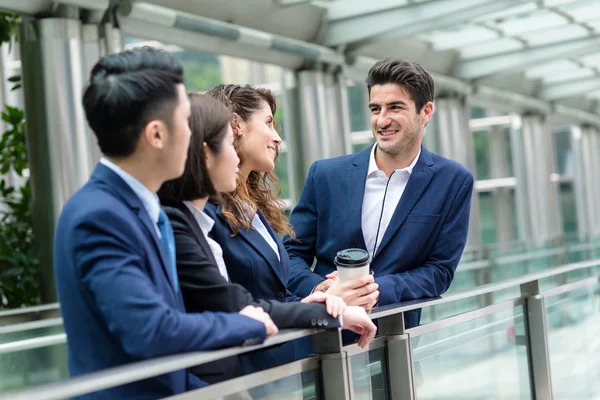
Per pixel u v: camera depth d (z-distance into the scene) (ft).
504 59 47.29
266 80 63.46
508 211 68.13
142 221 6.79
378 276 11.75
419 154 12.00
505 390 12.69
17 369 14.83
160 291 6.78
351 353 9.12
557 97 60.80
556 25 43.01
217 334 6.73
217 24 29.53
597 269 25.07
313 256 12.60
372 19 36.19
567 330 15.30
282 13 33.63
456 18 35.45
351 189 12.10
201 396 7.00
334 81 37.32
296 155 36.32
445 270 11.81
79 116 24.32
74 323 6.61
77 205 6.59
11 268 26.12
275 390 8.04
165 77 6.79
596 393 16.90
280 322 7.86
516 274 40.06
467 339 11.70
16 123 27.53
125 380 5.80
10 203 27.63
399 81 11.55
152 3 27.66
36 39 24.21
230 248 9.56
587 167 75.51
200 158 8.15
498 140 67.92
